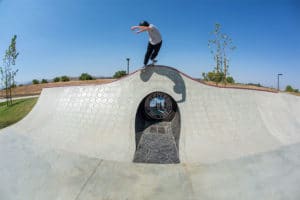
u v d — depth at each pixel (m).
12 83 22.44
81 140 9.33
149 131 9.67
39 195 5.73
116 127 9.18
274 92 11.98
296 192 5.73
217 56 23.08
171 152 8.33
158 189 6.04
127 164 7.64
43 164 7.70
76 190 5.98
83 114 10.30
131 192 5.88
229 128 9.35
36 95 31.72
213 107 9.66
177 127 9.39
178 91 9.55
